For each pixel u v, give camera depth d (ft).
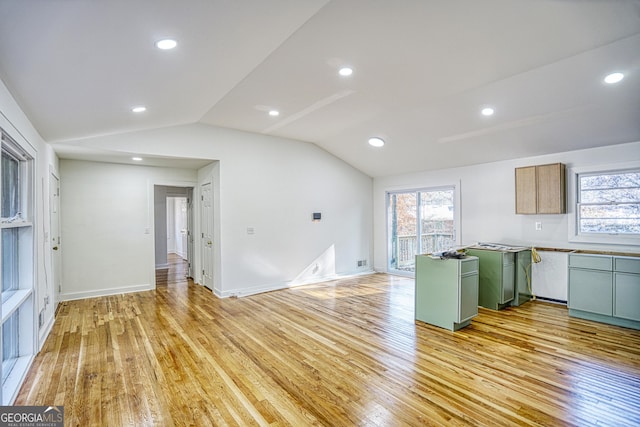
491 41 8.33
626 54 8.95
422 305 13.26
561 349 10.52
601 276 12.89
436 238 20.65
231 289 17.33
